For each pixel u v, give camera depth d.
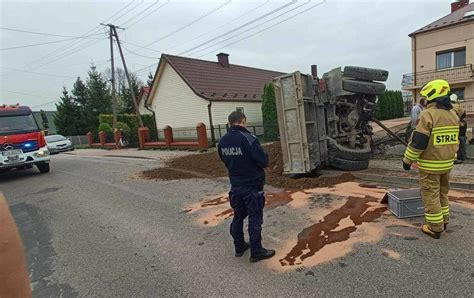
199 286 3.22
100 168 12.55
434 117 3.54
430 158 3.61
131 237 4.76
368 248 3.66
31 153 11.09
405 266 3.20
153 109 26.80
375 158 8.92
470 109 24.33
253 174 3.59
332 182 6.71
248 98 24.14
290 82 6.91
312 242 3.99
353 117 8.22
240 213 3.74
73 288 3.43
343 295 2.84
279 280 3.19
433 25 26.03
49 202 7.43
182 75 22.66
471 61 23.62
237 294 3.01
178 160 12.69
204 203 6.27
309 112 7.39
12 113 11.06
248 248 3.99
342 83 7.41
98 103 41.38
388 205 4.84
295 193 6.25
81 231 5.24
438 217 3.67
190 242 4.38
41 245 4.78
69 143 25.12
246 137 3.55
